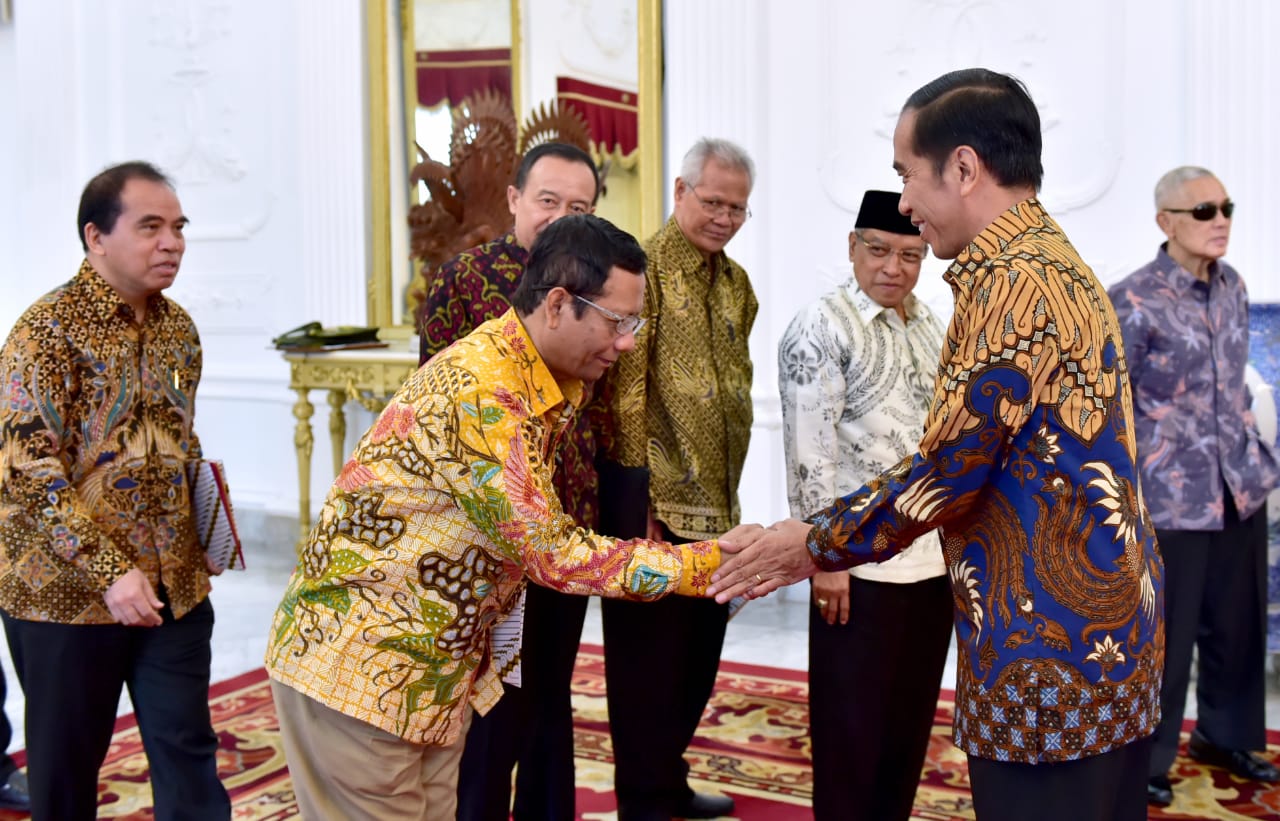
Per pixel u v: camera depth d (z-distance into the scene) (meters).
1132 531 1.58
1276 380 3.93
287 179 6.47
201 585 2.57
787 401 2.58
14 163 7.32
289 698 1.77
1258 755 3.44
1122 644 1.59
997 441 1.59
